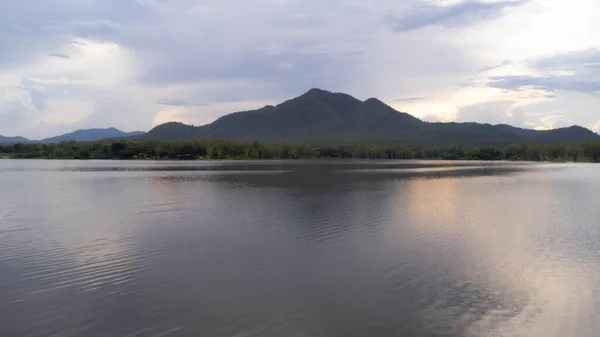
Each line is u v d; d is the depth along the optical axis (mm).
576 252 22422
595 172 99438
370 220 32062
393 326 13672
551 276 18469
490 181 71000
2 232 28156
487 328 13555
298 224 30594
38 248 23781
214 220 32344
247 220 32281
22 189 56531
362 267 19875
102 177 78812
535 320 14109
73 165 133125
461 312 14734
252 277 18531
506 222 31078
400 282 17750
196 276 18719
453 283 17594
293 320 14102
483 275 18625
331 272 19141
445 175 87688
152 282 17953
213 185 62156
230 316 14461
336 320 14102
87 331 13500
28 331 13531
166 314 14680
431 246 23750
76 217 33969
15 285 17703
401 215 34375
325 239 25688
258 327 13609
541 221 31484
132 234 27406
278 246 24016
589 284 17469
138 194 50281
